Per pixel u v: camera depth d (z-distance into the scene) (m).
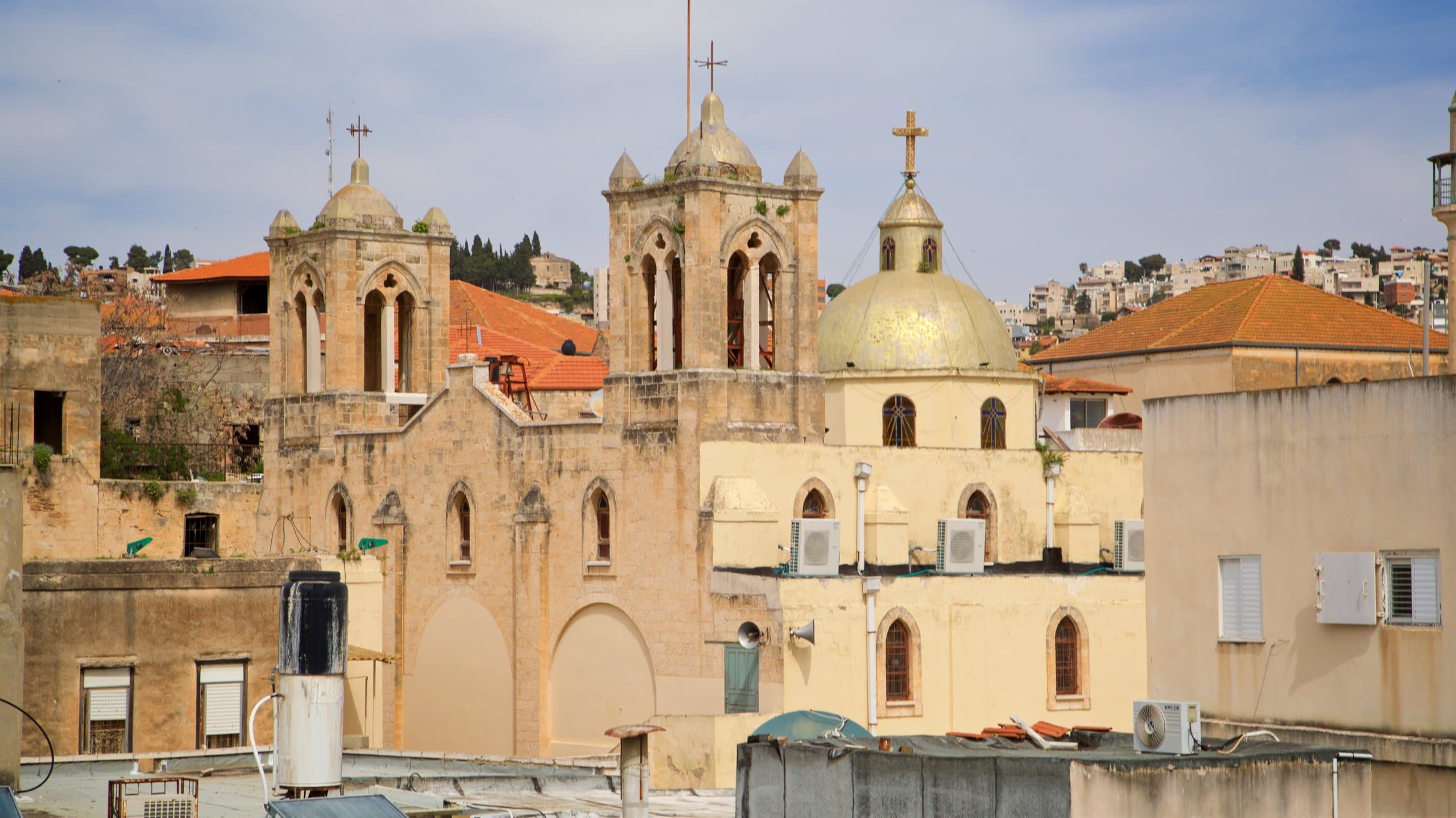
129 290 144.25
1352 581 42.72
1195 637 46.53
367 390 83.62
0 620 38.28
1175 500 47.28
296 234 81.44
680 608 66.38
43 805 38.19
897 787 35.53
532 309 129.38
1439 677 41.09
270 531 81.25
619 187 69.62
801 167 69.38
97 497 68.69
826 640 63.69
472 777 45.47
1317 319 101.56
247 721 62.44
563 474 70.81
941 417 77.06
